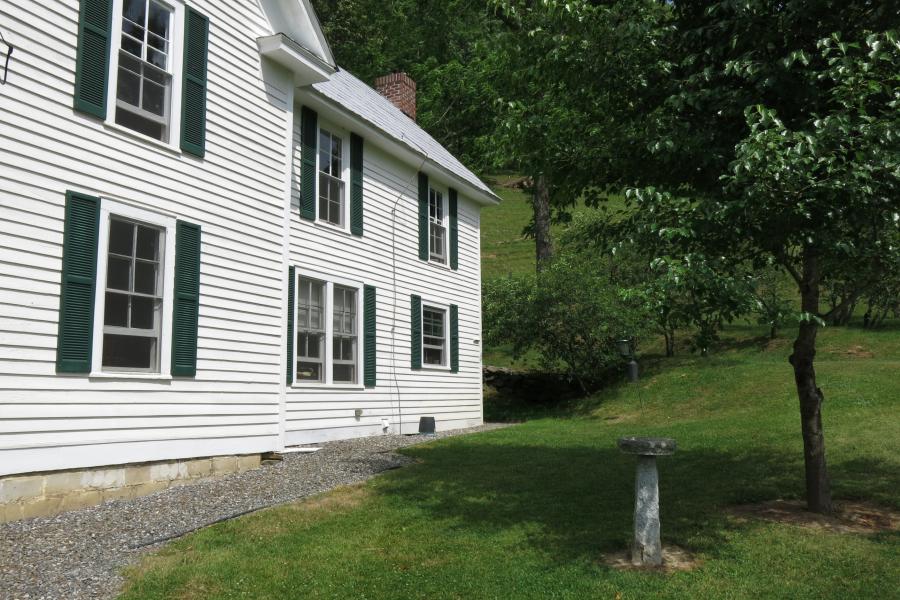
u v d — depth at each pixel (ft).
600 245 24.38
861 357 56.18
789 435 31.55
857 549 16.92
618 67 21.34
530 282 59.16
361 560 16.20
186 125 25.93
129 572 15.14
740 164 15.65
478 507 21.06
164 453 24.17
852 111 17.28
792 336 65.05
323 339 36.58
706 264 16.97
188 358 25.30
